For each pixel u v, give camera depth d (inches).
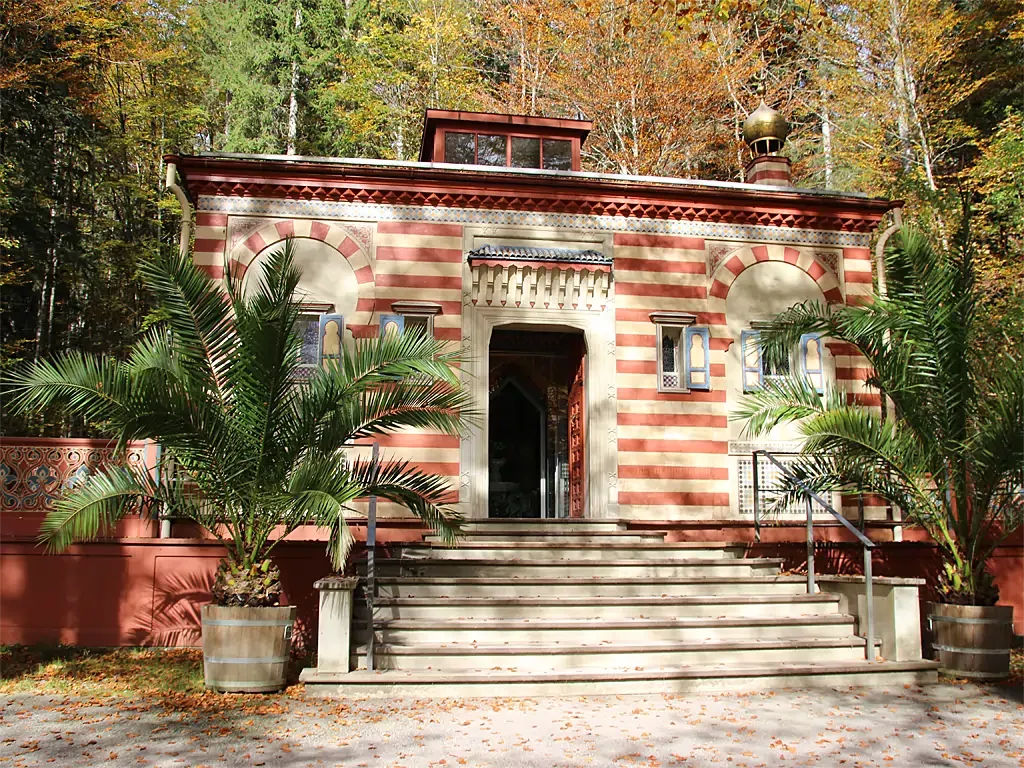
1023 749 267.9
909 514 409.4
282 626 333.1
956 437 395.2
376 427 354.9
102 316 1097.4
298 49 1238.9
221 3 1228.5
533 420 615.2
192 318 346.0
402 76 1131.3
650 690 331.9
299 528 467.2
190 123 1146.7
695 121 1009.5
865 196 560.1
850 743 270.1
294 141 1227.9
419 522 486.3
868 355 416.5
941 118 989.8
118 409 322.3
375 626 351.3
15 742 261.6
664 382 534.9
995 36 984.3
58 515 327.6
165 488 348.2
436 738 266.8
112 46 994.1
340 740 264.4
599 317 533.6
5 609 417.7
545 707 308.0
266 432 332.5
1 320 991.0
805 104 1049.5
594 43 1000.9
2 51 837.2
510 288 523.8
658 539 489.1
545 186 531.8
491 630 357.1
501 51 1149.1
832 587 408.2
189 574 431.2
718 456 528.1
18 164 890.1
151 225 1144.2
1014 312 492.7
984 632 373.1
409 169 514.3
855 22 951.0
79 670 367.9
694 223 551.2
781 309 552.1
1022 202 772.0
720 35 987.9
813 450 406.0
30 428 906.7
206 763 241.3
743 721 292.7
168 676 355.9
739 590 407.8
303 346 498.9
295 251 508.4
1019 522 398.9
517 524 492.4
